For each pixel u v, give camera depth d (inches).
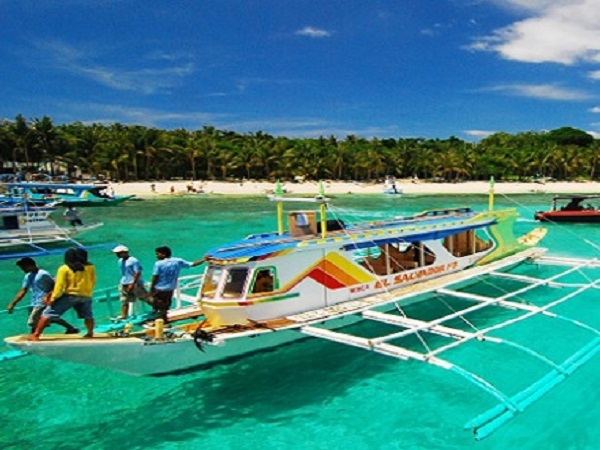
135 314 482.6
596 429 342.6
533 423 350.9
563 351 472.7
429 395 394.0
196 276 583.5
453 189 3366.1
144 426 363.9
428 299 566.6
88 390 415.8
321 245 453.1
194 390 408.5
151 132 3617.1
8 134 3223.4
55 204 1473.9
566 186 3511.3
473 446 327.9
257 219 1722.4
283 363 443.8
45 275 414.0
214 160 3784.5
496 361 449.7
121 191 3014.3
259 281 422.3
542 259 684.7
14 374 446.3
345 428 353.7
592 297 642.8
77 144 3484.3
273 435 348.2
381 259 526.9
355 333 489.7
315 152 3978.8
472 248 619.8
